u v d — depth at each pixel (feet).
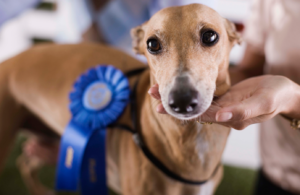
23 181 6.15
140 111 3.08
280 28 3.10
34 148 5.11
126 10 5.06
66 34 6.32
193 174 2.86
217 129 2.66
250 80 2.47
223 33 2.37
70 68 3.87
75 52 4.05
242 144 7.00
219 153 2.82
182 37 2.22
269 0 3.31
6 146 4.12
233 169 6.46
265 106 1.93
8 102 4.00
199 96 2.05
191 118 2.12
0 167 4.17
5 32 8.90
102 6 5.13
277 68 3.20
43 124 4.55
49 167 6.52
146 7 5.00
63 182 3.55
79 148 3.36
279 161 3.65
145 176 2.98
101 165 3.34
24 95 4.02
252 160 6.70
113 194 5.69
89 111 3.39
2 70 4.06
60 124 3.98
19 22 8.87
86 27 5.52
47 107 3.97
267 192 4.03
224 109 1.85
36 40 9.92
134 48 3.14
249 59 3.96
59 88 3.82
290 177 3.58
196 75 2.11
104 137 3.30
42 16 8.91
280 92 2.02
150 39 2.37
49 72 3.92
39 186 5.62
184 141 2.64
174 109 2.05
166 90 2.13
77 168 3.39
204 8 2.31
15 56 4.22
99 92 3.43
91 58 3.92
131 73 3.59
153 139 2.86
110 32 5.35
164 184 2.97
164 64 2.28
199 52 2.22
